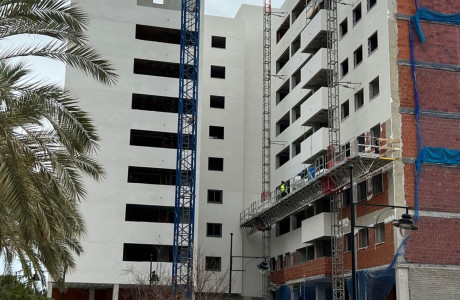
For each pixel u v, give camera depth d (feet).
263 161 213.87
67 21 69.72
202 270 186.09
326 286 174.70
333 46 167.73
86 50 71.26
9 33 66.74
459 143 138.72
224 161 222.07
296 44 207.41
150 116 201.67
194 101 207.82
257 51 236.63
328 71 166.30
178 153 200.34
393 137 135.85
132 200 193.98
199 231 213.66
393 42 141.79
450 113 139.95
